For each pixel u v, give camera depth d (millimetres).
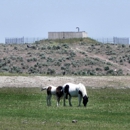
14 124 34938
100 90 65562
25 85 69188
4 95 58281
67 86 48406
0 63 112375
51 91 48719
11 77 73062
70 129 33281
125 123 36719
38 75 79188
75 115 40531
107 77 76750
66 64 113062
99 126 34781
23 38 160000
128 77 77562
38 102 51938
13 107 46344
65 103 51562
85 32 161500
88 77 76250
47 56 123000
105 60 123062
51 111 43094
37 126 34250
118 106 48500
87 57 123938
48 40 156250
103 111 43719
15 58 117750
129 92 63750
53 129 33188
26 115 40312
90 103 51344
